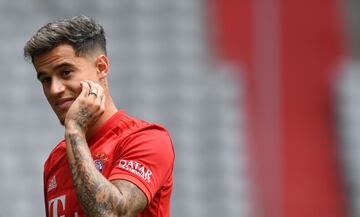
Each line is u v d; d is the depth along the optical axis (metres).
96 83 10.69
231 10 42.12
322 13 43.34
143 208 10.31
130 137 10.80
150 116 38.66
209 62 40.78
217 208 37.06
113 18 40.78
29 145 36.91
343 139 40.03
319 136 39.91
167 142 10.98
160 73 39.84
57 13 40.59
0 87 38.03
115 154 10.76
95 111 10.49
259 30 42.12
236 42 41.72
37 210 35.50
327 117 40.56
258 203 37.62
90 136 10.95
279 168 38.72
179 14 41.47
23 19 40.12
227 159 38.25
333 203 38.41
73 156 10.16
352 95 41.19
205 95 39.53
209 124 38.84
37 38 10.47
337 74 41.75
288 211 37.91
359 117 40.59
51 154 11.36
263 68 41.31
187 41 41.03
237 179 37.88
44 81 10.67
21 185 35.88
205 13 41.94
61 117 10.66
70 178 10.87
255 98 40.28
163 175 10.73
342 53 42.62
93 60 10.79
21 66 38.62
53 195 10.96
